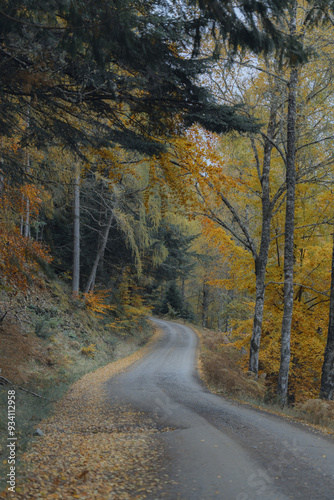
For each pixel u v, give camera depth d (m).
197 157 9.73
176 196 11.09
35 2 4.94
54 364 15.03
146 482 4.82
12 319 16.09
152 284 41.00
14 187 11.57
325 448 6.50
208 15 5.96
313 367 17.75
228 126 7.85
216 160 10.25
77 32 5.48
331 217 16.17
